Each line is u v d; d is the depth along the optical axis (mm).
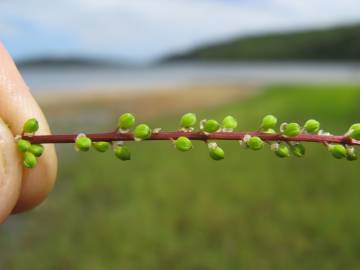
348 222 12359
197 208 13766
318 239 11695
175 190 15492
